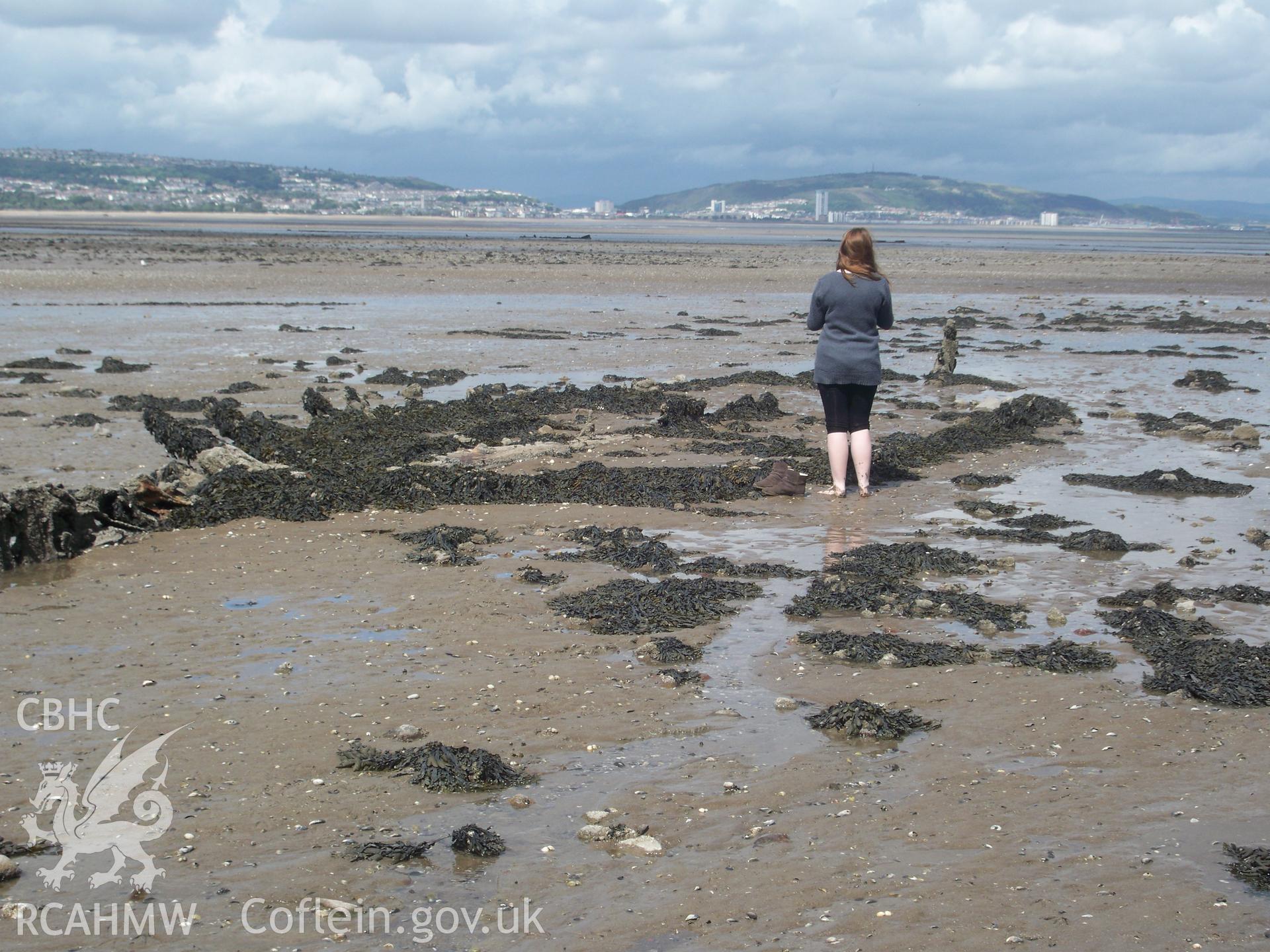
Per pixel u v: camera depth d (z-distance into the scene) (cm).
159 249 6481
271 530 1052
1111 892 441
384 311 3356
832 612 816
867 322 1157
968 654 722
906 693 666
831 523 1082
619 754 584
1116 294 4484
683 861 475
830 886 452
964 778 551
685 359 2373
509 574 912
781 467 1200
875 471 1296
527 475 1218
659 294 4206
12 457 1363
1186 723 614
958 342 2783
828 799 532
